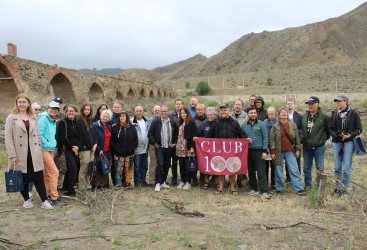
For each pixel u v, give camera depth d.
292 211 6.40
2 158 13.68
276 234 5.14
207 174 8.62
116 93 36.84
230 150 7.96
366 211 6.18
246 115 8.66
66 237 5.22
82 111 7.82
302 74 78.62
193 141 8.47
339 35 144.12
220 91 66.19
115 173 8.65
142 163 9.09
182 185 8.79
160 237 5.09
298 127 8.55
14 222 5.98
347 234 5.14
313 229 5.39
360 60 126.62
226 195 7.89
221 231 5.34
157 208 6.83
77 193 7.67
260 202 7.23
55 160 7.99
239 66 156.25
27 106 6.56
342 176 7.30
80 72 29.16
